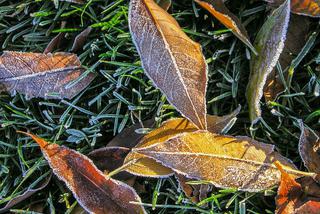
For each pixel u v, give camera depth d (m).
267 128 0.37
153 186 0.39
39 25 0.41
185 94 0.35
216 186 0.35
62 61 0.39
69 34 0.40
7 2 0.41
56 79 0.39
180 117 0.38
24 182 0.40
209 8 0.37
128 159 0.36
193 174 0.35
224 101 0.39
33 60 0.39
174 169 0.35
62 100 0.39
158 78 0.35
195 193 0.37
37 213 0.38
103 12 0.39
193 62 0.35
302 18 0.38
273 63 0.34
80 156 0.36
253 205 0.37
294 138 0.38
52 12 0.40
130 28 0.35
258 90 0.35
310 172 0.36
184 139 0.35
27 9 0.41
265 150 0.36
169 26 0.36
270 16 0.36
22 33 0.41
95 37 0.40
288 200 0.35
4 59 0.39
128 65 0.38
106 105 0.40
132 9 0.35
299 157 0.38
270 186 0.36
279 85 0.37
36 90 0.39
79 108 0.39
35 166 0.39
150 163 0.36
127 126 0.39
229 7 0.39
